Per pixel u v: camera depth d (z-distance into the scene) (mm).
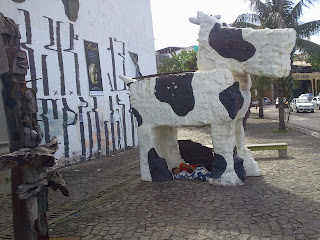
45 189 3166
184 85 5383
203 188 5121
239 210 4074
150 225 3824
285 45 4781
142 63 13016
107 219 4164
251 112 26938
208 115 5223
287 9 12953
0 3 6926
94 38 9961
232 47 5105
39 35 7902
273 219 3715
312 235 3254
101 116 10125
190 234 3480
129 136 11742
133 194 5172
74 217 4383
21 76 2951
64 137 8539
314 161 6738
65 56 8727
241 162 5344
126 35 11844
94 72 9867
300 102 23812
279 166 6457
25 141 2879
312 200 4270
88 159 9406
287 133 12234
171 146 6555
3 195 5781
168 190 5195
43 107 7914
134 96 5973
